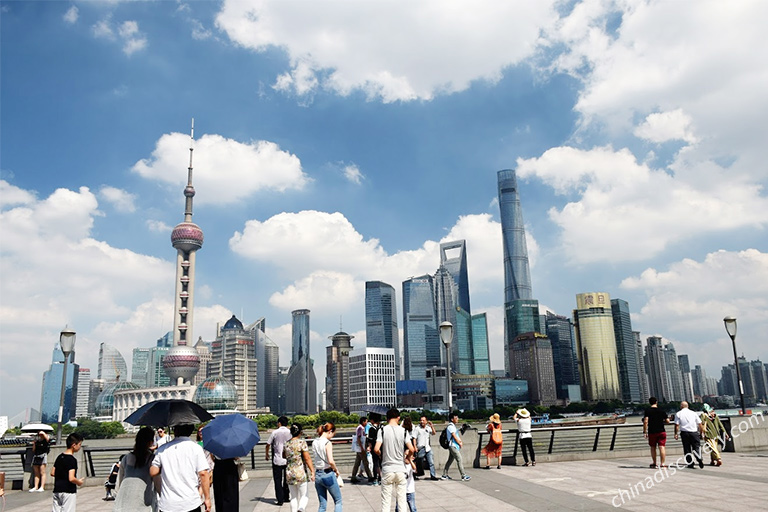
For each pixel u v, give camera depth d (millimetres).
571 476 20125
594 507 14344
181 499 9375
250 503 17422
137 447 10055
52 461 23016
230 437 12250
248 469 24312
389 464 12062
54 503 12258
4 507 17781
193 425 10375
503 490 17688
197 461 9648
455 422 21281
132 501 9828
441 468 23906
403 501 12102
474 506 15227
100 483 23281
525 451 23969
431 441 24094
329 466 13281
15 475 24516
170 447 9664
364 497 17938
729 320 32094
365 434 21156
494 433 23484
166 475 9461
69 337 26969
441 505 15586
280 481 16984
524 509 14484
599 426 25953
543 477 20188
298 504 14359
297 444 14516
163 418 10242
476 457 24453
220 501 12453
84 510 17375
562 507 14516
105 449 23625
